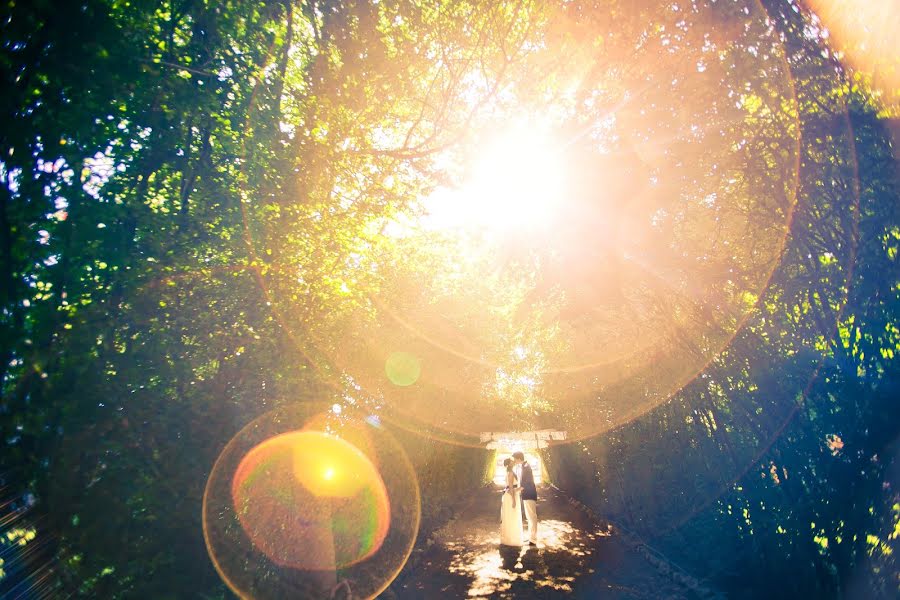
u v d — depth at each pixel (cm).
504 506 1217
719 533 789
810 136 429
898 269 370
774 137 460
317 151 591
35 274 309
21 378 294
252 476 456
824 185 425
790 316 496
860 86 382
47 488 294
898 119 359
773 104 455
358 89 690
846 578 436
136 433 340
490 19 742
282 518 500
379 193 720
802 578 524
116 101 352
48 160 312
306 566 530
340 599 597
